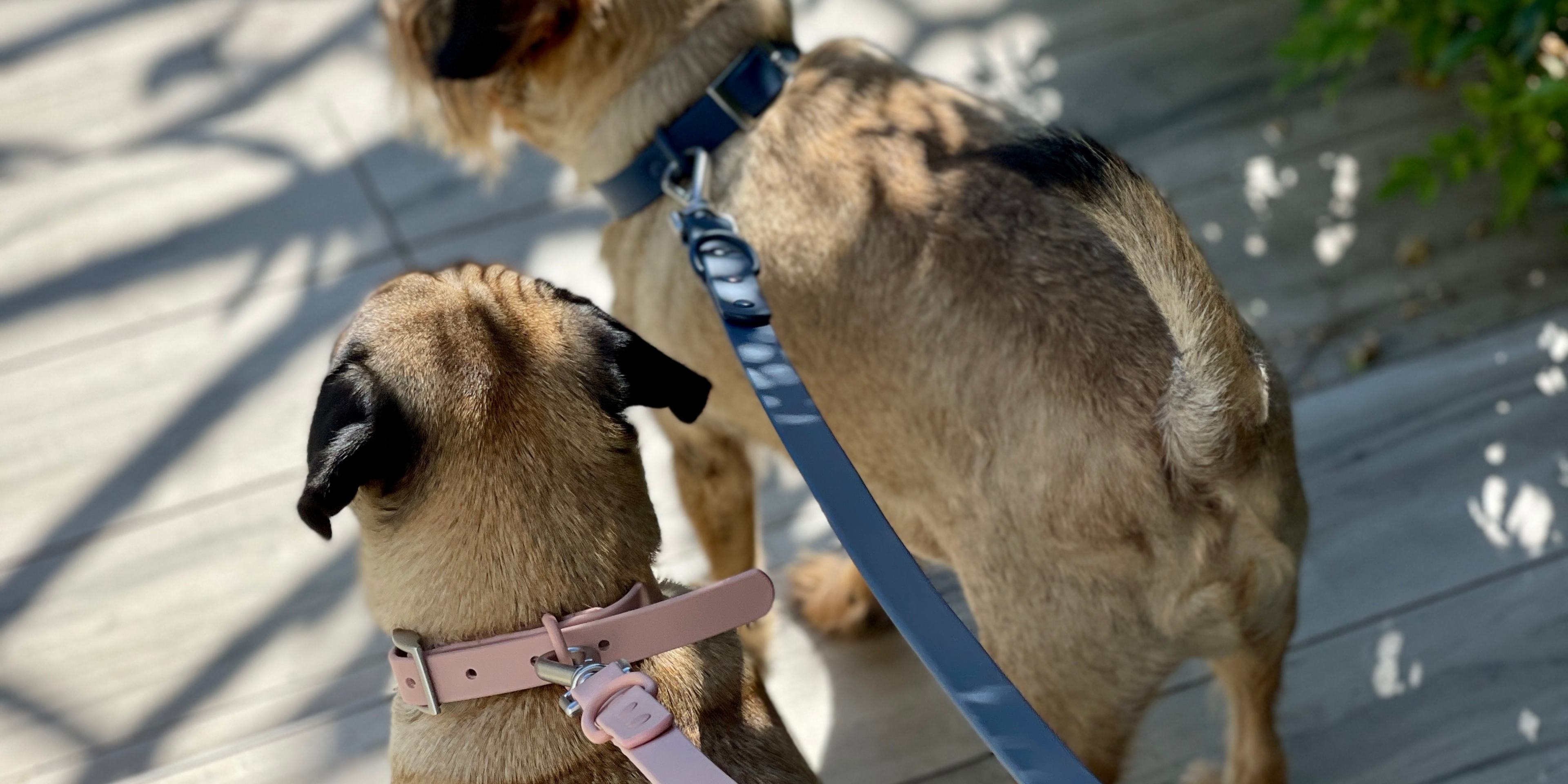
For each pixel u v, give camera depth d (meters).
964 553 1.77
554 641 1.32
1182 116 3.52
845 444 1.87
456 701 1.39
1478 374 2.79
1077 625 1.68
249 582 2.59
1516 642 2.33
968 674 1.17
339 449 1.29
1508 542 2.49
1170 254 1.48
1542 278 3.00
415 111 2.52
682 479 2.33
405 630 1.39
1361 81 3.58
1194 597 1.66
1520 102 2.66
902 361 1.75
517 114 2.25
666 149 2.00
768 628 2.41
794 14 3.82
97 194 3.48
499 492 1.39
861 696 2.37
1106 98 3.59
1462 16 3.18
